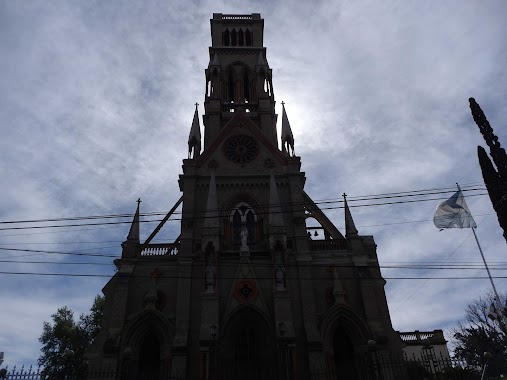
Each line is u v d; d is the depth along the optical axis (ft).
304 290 131.34
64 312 210.38
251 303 126.00
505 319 134.00
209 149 163.32
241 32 216.74
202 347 115.55
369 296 129.80
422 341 184.24
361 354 122.11
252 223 151.02
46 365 192.75
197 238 143.02
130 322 122.72
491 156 113.60
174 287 132.26
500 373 173.17
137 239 140.15
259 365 122.31
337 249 142.10
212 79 191.01
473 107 119.65
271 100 195.11
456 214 99.96
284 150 169.68
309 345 120.06
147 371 124.26
